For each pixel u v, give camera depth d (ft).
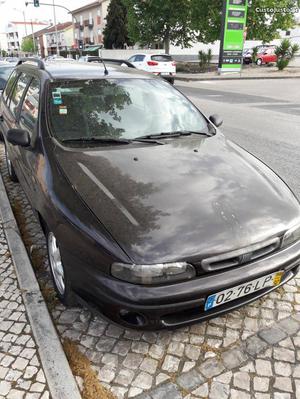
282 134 25.82
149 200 7.73
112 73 12.10
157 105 11.50
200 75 78.64
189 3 93.56
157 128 10.77
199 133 11.11
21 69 14.78
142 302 6.64
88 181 8.22
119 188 8.04
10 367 7.31
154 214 7.38
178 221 7.29
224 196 8.14
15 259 10.57
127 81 11.86
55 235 7.88
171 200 7.77
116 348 7.86
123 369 7.38
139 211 7.44
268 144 23.27
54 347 7.66
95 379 7.12
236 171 9.21
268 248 7.64
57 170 8.67
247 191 8.46
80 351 7.78
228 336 8.20
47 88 10.78
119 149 9.59
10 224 12.51
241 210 7.84
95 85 11.24
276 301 9.27
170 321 7.11
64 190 8.10
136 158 9.22
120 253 6.77
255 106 38.04
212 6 88.94
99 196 7.79
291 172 18.16
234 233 7.30
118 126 10.39
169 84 12.90
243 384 7.08
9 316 8.60
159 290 6.70
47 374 7.10
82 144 9.66
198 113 12.13
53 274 9.14
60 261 8.70
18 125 12.09
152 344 7.97
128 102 11.14
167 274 6.74
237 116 32.32
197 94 48.73
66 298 8.45
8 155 15.44
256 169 9.64
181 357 7.66
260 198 8.34
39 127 10.04
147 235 6.97
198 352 7.79
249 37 95.30
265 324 8.54
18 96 13.51
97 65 13.14
